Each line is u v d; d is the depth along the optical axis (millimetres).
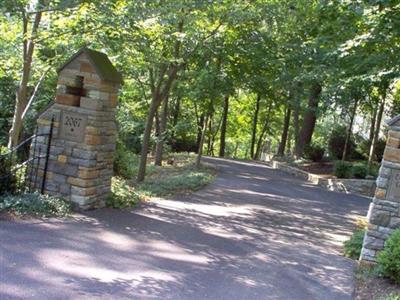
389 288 5023
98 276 4172
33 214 5707
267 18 10867
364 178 15547
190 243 5812
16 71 9906
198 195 9922
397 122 5688
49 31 7559
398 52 8242
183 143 26156
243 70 12258
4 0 6926
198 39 10164
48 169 6516
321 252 6363
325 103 17562
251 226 7465
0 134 12062
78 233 5359
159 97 10750
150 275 4426
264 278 4906
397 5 6883
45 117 6508
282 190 12844
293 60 11930
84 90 6418
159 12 7660
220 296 4199
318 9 8617
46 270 4105
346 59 9797
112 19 7086
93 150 6391
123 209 7020
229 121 33094
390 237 5449
